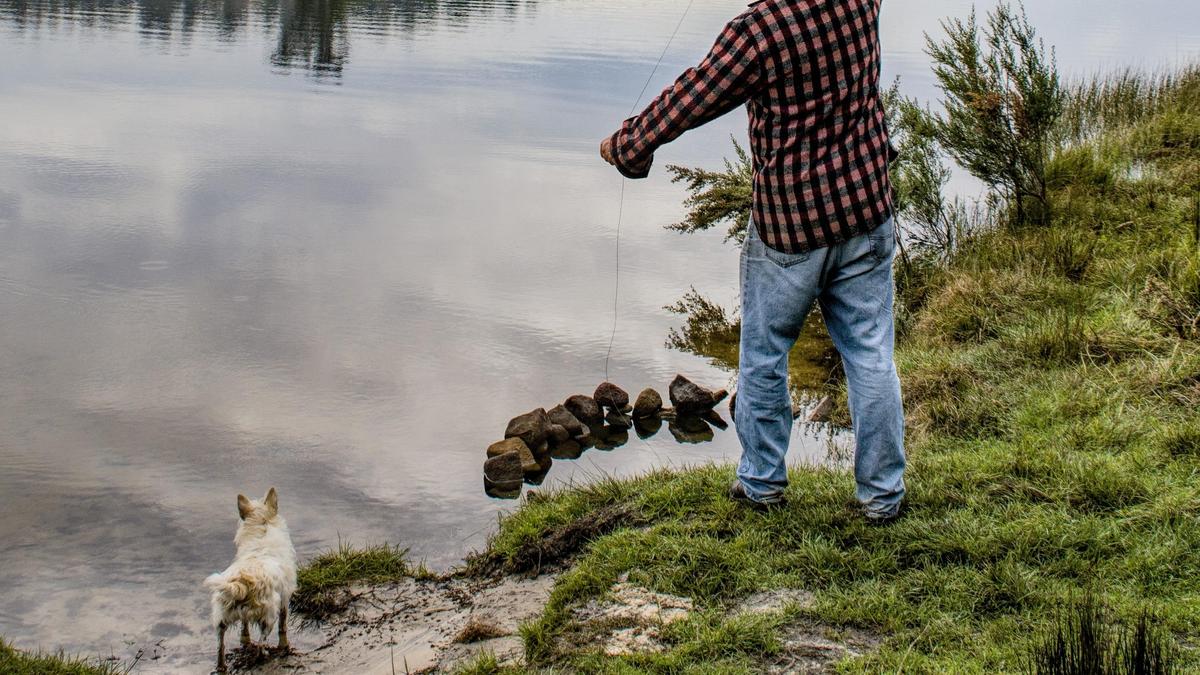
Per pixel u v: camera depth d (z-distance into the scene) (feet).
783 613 12.32
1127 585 12.03
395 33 114.93
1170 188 31.14
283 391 26.68
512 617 14.78
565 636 12.83
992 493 14.48
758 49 11.62
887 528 13.57
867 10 11.90
